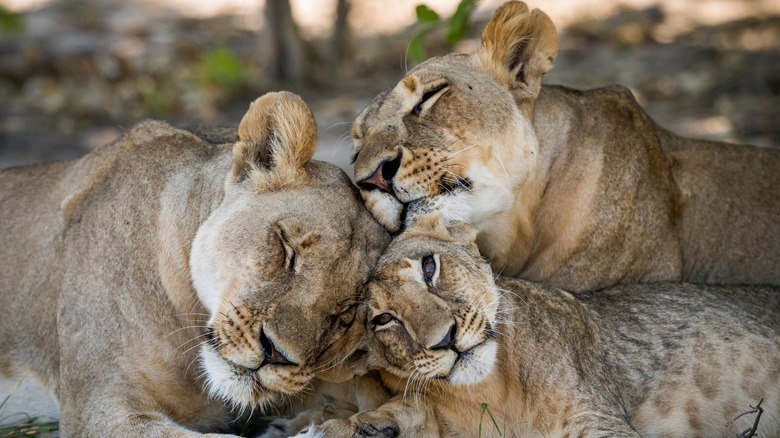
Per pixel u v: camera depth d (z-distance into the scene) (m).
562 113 8.38
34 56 19.83
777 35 20.58
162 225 7.05
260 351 5.97
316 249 6.17
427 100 7.42
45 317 7.70
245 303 6.03
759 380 7.61
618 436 6.58
